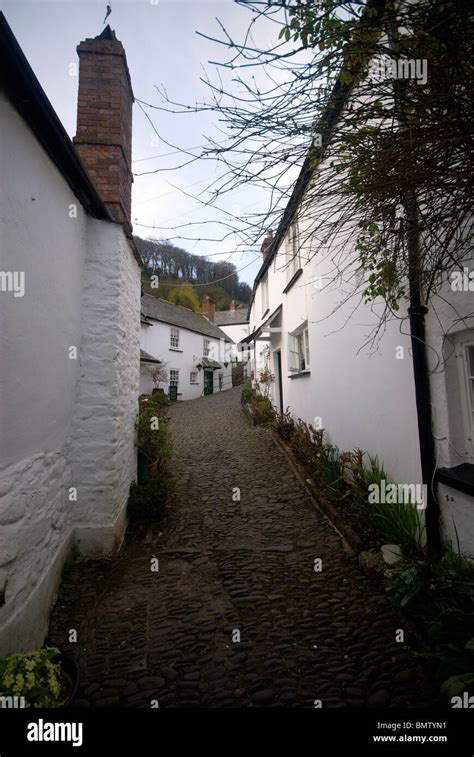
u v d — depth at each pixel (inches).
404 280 109.3
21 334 82.0
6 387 74.9
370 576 111.1
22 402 82.7
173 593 110.4
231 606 103.2
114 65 151.6
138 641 90.0
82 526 129.1
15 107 78.5
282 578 116.0
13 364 78.2
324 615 97.0
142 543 144.2
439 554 98.0
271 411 358.0
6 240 74.8
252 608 101.8
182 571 123.0
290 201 85.1
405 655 80.7
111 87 150.5
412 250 83.6
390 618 93.1
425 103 61.3
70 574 117.3
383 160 67.7
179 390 771.4
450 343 98.7
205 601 106.0
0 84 72.5
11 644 72.6
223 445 311.3
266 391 454.6
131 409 170.6
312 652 84.1
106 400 135.2
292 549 134.0
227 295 1314.0
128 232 153.6
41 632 89.1
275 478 216.4
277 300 351.9
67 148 97.2
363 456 152.6
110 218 139.5
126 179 160.4
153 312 712.4
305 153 76.1
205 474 230.7
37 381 92.0
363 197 79.4
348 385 168.9
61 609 103.0
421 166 65.1
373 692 72.6
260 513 168.6
